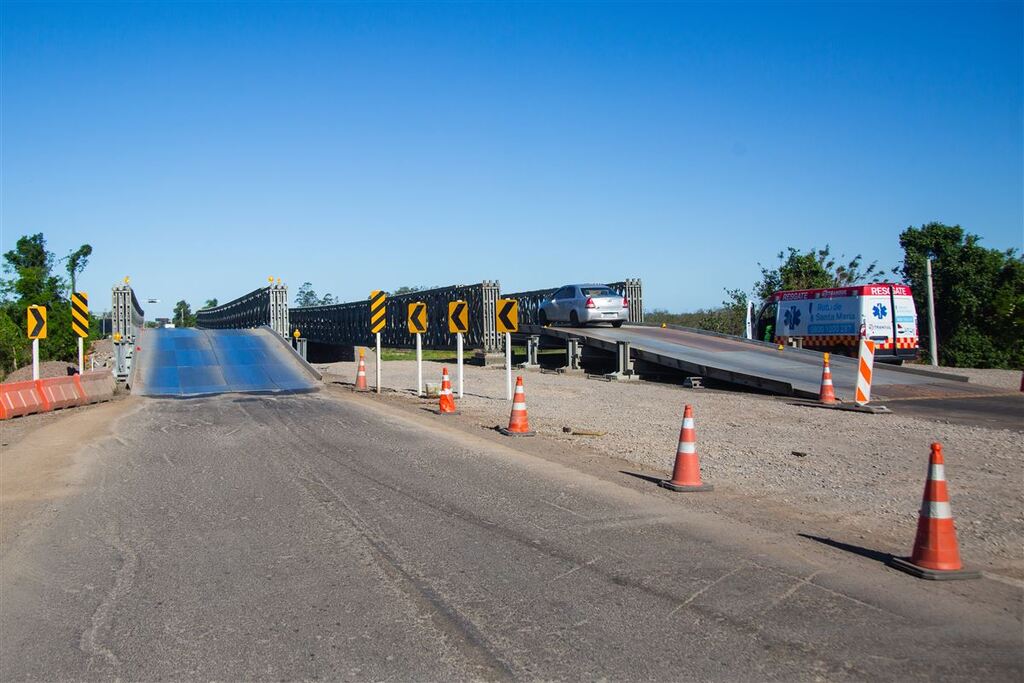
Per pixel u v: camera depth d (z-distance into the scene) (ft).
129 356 88.99
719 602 19.84
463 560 23.40
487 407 63.41
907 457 40.29
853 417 56.13
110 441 47.73
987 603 19.77
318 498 31.42
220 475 36.55
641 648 17.24
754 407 62.23
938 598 20.10
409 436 47.50
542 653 17.06
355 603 20.11
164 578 22.29
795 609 19.34
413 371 104.32
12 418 61.87
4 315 116.88
